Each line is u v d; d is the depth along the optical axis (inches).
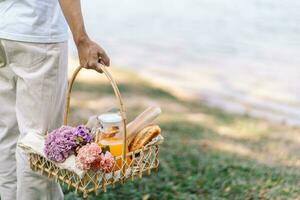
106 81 319.0
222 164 195.3
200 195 167.3
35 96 114.2
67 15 110.0
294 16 571.8
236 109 290.0
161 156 199.9
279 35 480.7
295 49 430.3
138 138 109.0
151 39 469.7
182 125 247.3
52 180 119.3
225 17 571.5
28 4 110.0
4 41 111.3
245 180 180.5
